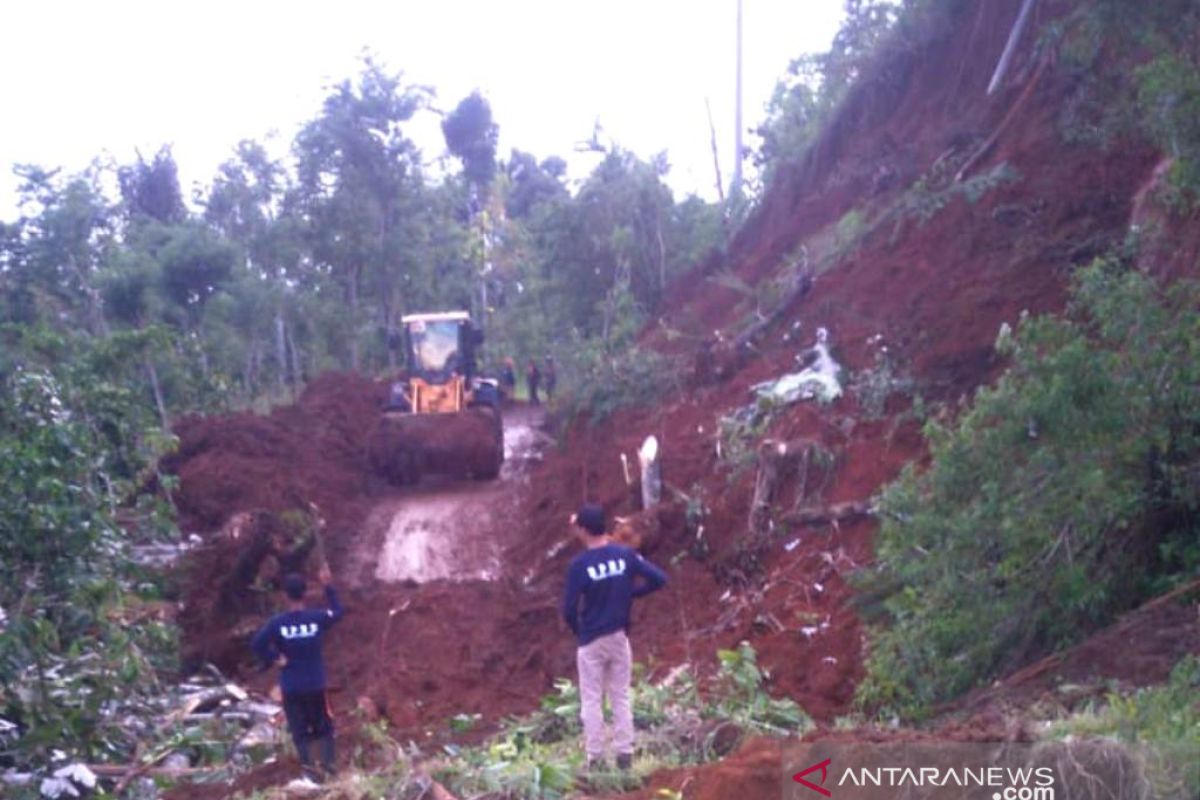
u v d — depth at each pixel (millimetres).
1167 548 10180
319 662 10453
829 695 11977
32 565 11641
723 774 7145
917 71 24641
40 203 34031
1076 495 10273
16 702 10883
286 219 43625
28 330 18328
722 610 15305
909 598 11102
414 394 26422
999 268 18078
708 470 18156
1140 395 10266
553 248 32625
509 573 19031
